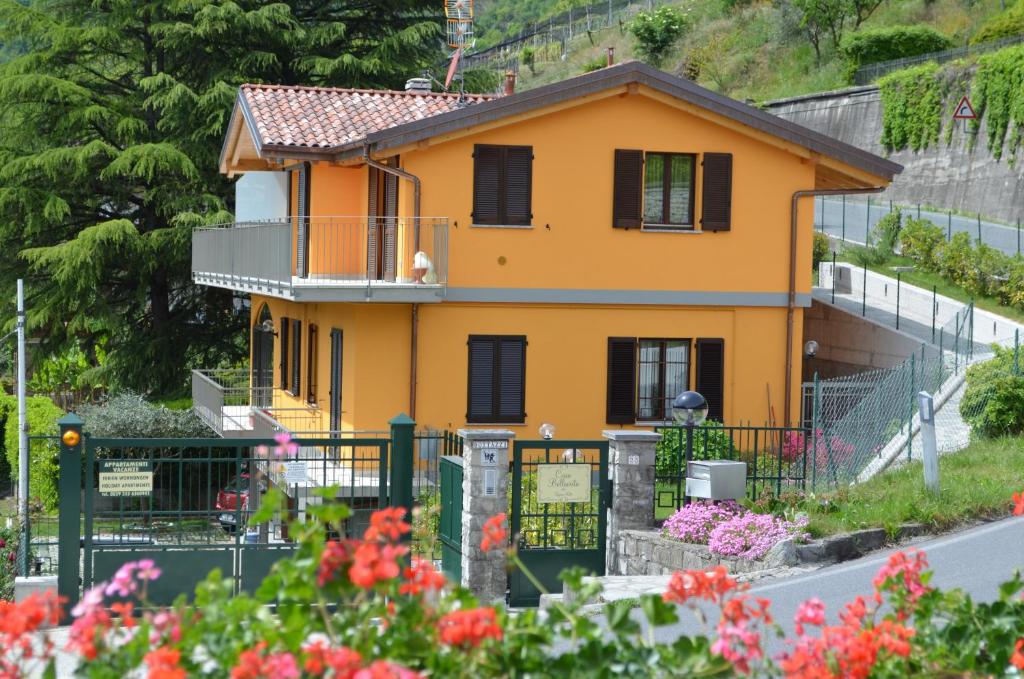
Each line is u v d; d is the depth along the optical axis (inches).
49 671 212.5
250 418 1102.4
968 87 1855.3
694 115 979.9
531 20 4170.8
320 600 208.1
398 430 598.2
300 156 1000.2
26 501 671.8
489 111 933.2
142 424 1232.2
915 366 855.7
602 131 968.3
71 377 1820.9
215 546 586.6
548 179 961.5
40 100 1555.1
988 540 564.4
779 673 229.9
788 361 1007.0
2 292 1585.9
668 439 832.3
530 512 637.3
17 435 1267.2
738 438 1003.9
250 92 1089.4
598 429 980.6
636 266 980.6
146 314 1673.2
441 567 661.9
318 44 1651.1
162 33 1612.9
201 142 1547.7
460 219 948.0
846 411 971.9
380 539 218.7
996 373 783.1
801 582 522.3
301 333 1109.1
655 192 986.7
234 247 1072.8
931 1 2474.2
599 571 641.0
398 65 1635.1
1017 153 1731.1
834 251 1491.1
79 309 1525.6
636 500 639.1
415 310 941.8
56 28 1592.0
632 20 3346.5
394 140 920.3
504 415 965.2
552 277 965.8
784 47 2674.7
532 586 627.8
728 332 1001.5
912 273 1350.9
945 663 240.4
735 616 225.1
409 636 208.8
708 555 585.9
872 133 2079.2
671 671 215.0
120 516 581.3
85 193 1584.6
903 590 257.8
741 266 999.6
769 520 586.9
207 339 1638.8
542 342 968.9
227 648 205.9
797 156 1004.6
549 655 217.8
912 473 682.8
